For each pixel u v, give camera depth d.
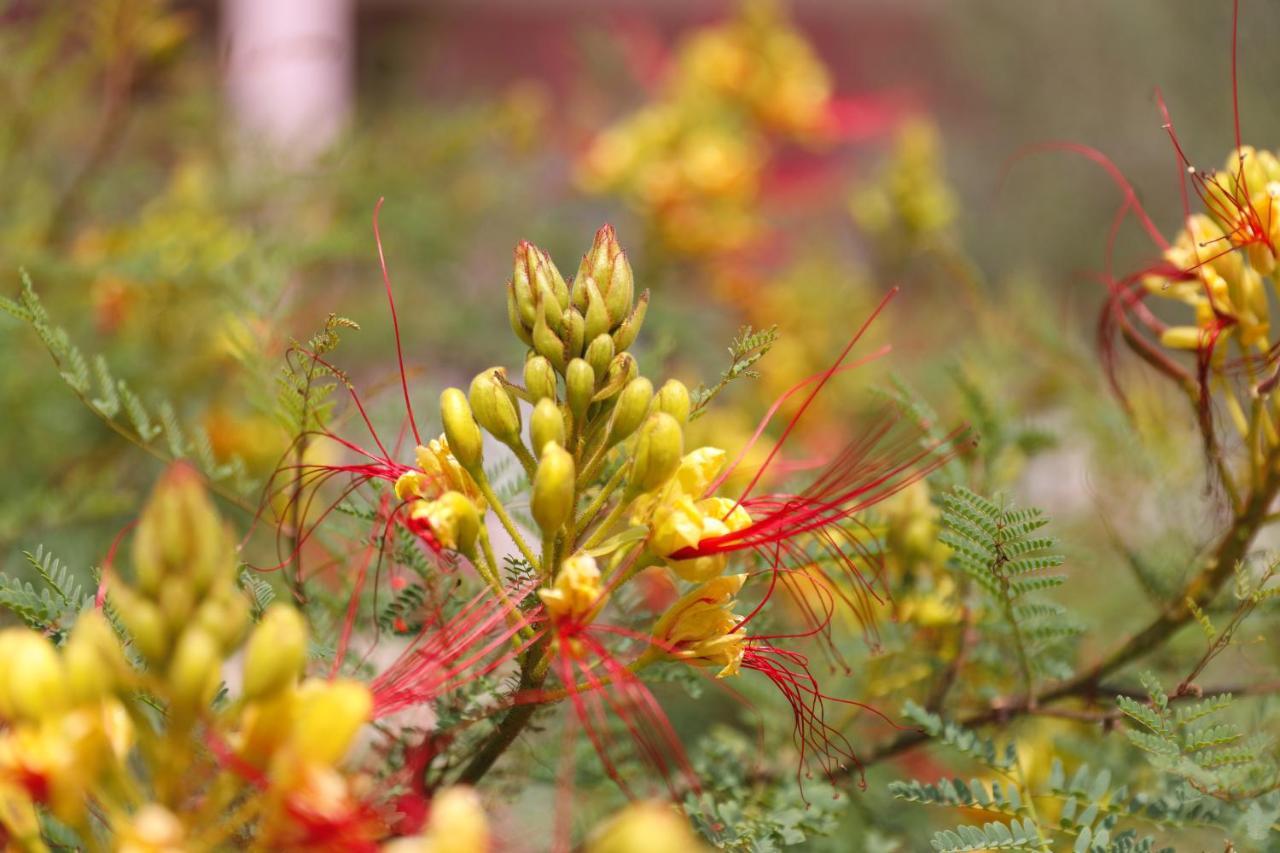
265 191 1.44
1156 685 0.82
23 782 0.71
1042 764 0.92
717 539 0.79
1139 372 1.11
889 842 0.92
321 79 2.48
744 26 1.95
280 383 0.88
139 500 1.15
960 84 3.49
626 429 0.80
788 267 2.02
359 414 1.02
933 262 1.81
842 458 0.88
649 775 0.91
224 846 0.75
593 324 0.80
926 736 0.92
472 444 0.80
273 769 0.72
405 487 0.81
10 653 0.71
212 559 0.72
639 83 2.11
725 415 1.37
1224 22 2.88
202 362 1.19
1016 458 0.98
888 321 1.80
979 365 1.07
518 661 0.82
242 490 0.90
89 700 0.71
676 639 0.80
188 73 1.56
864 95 3.02
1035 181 3.24
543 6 3.10
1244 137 2.12
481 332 1.63
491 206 1.91
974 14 3.37
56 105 1.41
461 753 0.86
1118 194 3.09
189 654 0.71
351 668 0.86
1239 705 0.94
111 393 0.88
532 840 0.90
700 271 1.79
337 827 0.71
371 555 0.88
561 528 0.80
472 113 1.74
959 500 0.85
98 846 0.73
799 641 1.03
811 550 0.89
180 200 1.38
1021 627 0.88
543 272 0.81
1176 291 0.91
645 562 0.80
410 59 2.10
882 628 0.95
